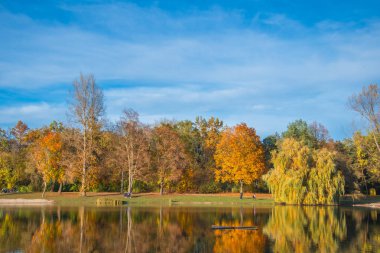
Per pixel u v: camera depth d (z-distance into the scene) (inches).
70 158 2625.5
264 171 2920.8
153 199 2532.0
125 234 1255.5
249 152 2748.5
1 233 1267.2
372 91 2479.1
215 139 3415.4
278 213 1860.2
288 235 1243.2
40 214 1780.3
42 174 2800.2
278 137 3654.0
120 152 2792.8
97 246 1069.8
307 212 1915.6
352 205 2362.2
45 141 2659.9
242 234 1262.3
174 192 3105.3
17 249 1029.2
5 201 2465.6
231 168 2797.7
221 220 1589.6
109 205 2303.2
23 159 3006.9
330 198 2326.5
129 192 2674.7
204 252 992.9
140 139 2787.9
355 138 3208.7
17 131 3587.6
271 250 1016.9
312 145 3324.3
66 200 2470.5
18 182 3034.0
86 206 2231.8
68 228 1371.8
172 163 2827.3
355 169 2970.0
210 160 3316.9
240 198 2667.3
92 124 2642.7
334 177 2357.3
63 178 2618.1
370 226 1438.2
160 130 3004.4
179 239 1170.0
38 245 1081.4
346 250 1018.7
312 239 1175.6
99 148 2746.1
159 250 1020.5
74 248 1044.5
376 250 1018.7
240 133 2802.7
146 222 1524.4
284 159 2405.3
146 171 2819.9
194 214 1804.9
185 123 3651.6
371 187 3260.3
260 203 2420.0
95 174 2691.9
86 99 2628.0
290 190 2345.0
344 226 1437.0
